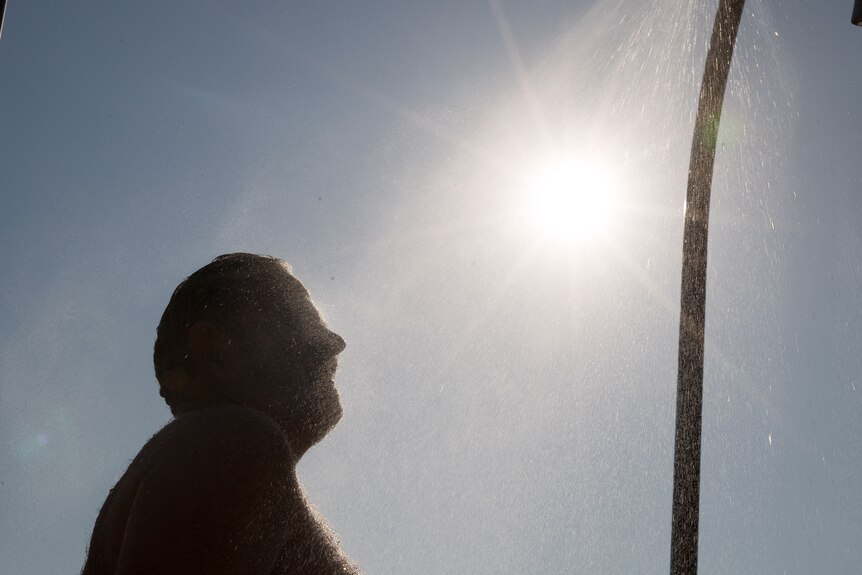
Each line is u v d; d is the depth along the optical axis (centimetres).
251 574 132
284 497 140
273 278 168
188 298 163
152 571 126
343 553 164
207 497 129
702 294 220
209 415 141
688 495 209
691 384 215
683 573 207
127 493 142
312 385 167
